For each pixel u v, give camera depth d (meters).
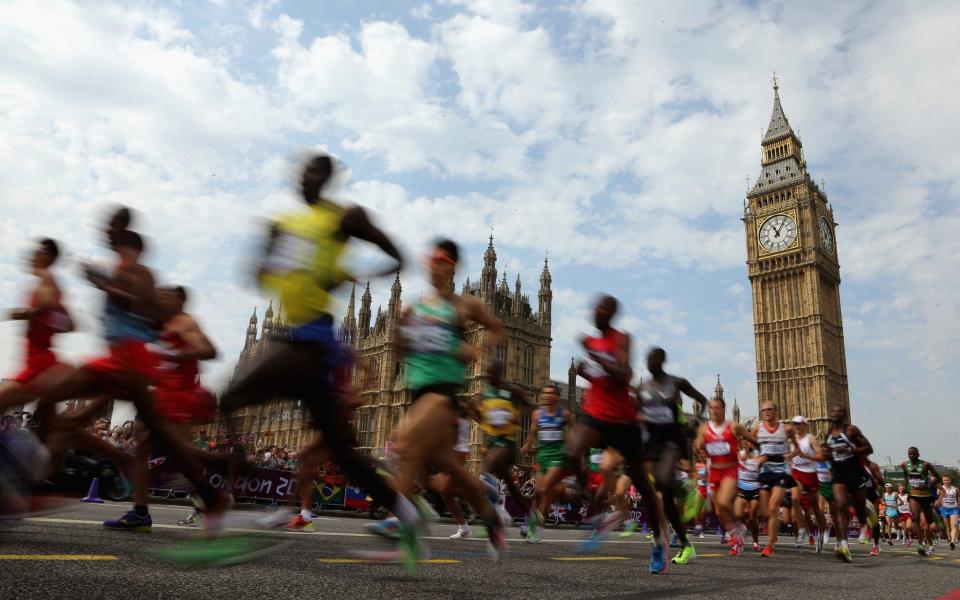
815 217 98.31
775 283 98.19
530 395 71.00
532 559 7.15
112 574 3.82
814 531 19.86
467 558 6.64
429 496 18.36
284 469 18.61
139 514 6.81
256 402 3.94
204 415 5.29
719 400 11.15
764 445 11.75
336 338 4.02
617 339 6.60
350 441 4.08
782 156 102.88
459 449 10.94
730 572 6.83
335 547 6.57
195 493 4.68
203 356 5.85
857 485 10.64
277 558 5.24
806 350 92.69
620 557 8.52
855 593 5.26
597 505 11.27
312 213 4.03
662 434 8.40
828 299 98.44
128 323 4.91
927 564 10.00
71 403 6.48
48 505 5.17
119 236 5.07
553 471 11.12
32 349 5.54
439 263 4.95
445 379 4.79
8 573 3.58
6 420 5.37
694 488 12.77
